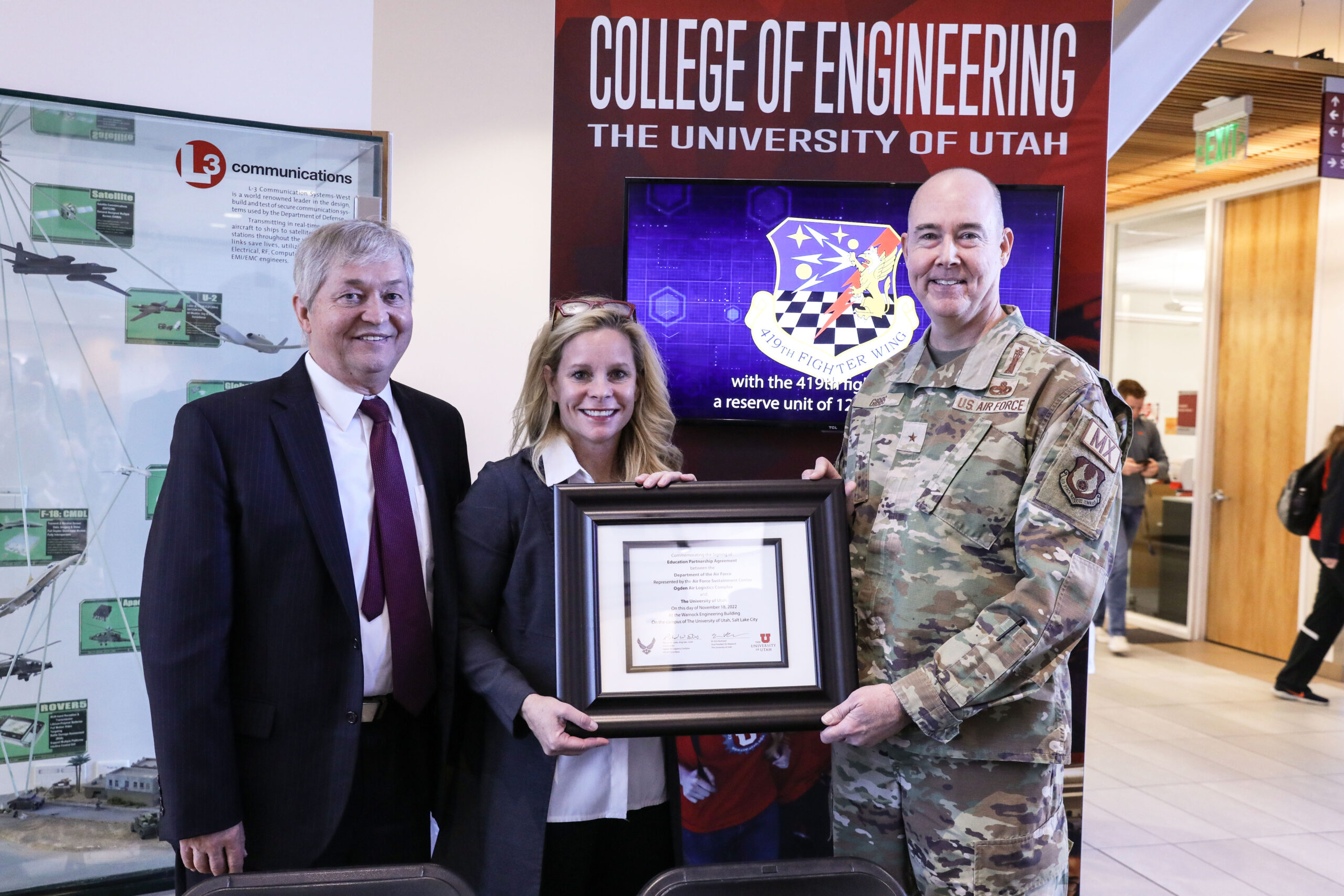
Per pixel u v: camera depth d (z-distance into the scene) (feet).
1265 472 19.06
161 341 8.62
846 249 8.18
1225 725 14.74
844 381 8.26
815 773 8.63
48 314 8.29
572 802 5.08
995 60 8.27
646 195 8.16
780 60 8.30
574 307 5.40
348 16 9.28
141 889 8.63
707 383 8.29
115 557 8.60
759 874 4.09
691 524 5.01
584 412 5.19
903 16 8.25
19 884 8.36
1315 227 17.92
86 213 8.32
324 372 5.30
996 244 5.54
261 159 8.79
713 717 4.75
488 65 9.80
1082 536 4.83
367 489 5.30
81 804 8.53
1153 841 10.47
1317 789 12.11
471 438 10.02
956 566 5.12
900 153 8.35
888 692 4.83
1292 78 14.02
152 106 8.58
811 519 5.08
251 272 8.84
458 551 5.35
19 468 8.29
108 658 8.61
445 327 9.90
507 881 4.96
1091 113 8.27
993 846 5.08
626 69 8.32
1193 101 15.16
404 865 3.97
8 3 8.09
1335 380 17.43
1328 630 15.69
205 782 4.74
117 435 8.54
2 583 8.29
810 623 4.97
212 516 4.85
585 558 4.88
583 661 4.75
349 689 5.02
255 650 5.00
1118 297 23.11
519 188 9.94
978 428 5.22
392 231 5.27
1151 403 22.04
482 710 5.33
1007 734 5.10
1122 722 14.83
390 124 9.54
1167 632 21.31
